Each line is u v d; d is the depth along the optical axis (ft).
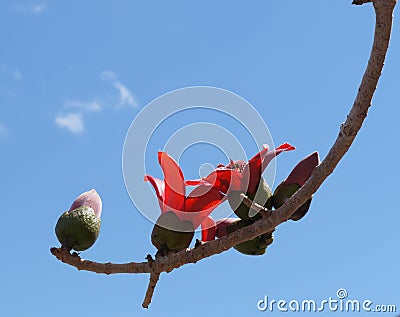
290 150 11.51
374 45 8.69
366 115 9.25
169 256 11.48
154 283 11.76
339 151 9.68
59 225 12.37
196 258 11.33
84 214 12.37
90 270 12.05
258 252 12.81
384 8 8.31
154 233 11.66
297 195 10.48
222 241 11.16
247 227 11.03
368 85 8.99
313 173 10.18
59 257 12.14
